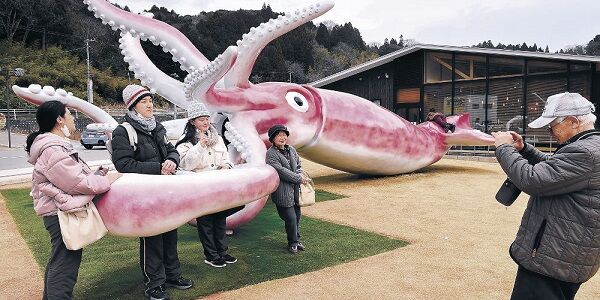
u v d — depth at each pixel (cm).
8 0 6619
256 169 388
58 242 312
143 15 709
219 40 8100
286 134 512
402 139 970
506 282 428
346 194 866
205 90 622
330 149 856
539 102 1741
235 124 680
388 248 532
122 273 440
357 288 413
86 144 2383
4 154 2080
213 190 340
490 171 1201
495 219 673
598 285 421
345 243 551
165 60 5884
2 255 518
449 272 454
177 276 407
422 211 725
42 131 315
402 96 2103
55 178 297
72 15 7406
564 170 236
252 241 559
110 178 318
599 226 238
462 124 1177
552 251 246
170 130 716
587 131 249
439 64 1977
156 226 318
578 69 1659
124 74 7212
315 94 850
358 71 2180
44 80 5791
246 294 399
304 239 567
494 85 1838
